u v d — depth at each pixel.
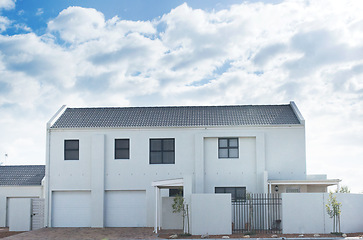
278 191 26.81
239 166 27.28
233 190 27.20
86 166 28.12
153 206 27.47
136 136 28.11
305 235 21.11
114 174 27.91
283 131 27.48
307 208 22.03
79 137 28.38
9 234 26.84
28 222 28.38
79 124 28.92
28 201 28.58
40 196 31.84
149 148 28.02
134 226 27.67
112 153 28.09
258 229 24.00
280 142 27.41
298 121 27.94
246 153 27.38
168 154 27.94
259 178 26.75
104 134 28.28
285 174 27.11
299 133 27.42
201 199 22.28
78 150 28.38
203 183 27.05
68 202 28.22
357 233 21.72
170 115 29.91
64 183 28.08
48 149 28.41
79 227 27.64
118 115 30.28
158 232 24.17
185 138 27.83
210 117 29.19
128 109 31.33
